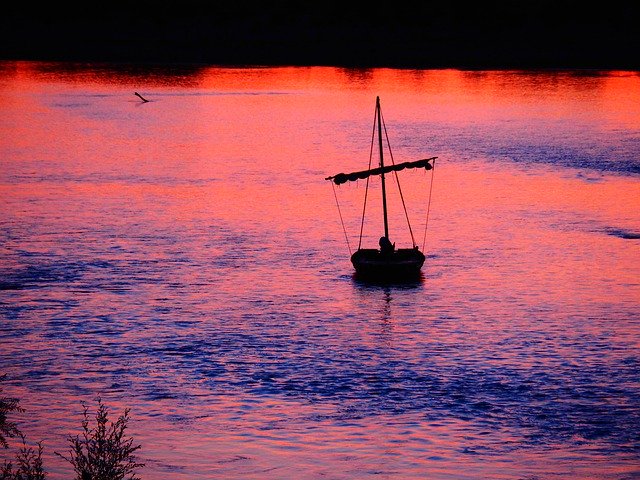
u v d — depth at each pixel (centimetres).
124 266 18325
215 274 17862
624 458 9975
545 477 9394
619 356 13462
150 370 12950
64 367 13025
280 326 14900
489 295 16525
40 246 19725
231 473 9431
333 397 11956
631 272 17938
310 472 9481
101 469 7069
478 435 10662
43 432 10619
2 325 14788
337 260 19000
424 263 18775
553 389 12181
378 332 14588
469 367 13062
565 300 16225
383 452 10088
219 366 13125
